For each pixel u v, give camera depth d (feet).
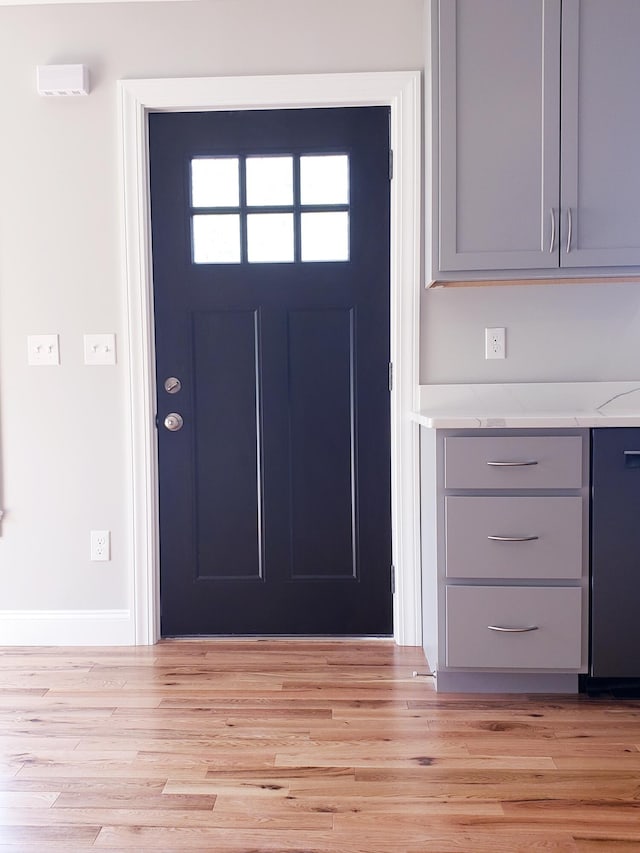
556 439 6.79
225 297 8.65
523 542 6.87
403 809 5.16
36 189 8.47
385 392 8.64
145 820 5.05
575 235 7.45
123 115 8.34
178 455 8.73
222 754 5.95
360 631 8.75
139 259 8.44
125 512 8.64
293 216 8.57
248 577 8.77
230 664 7.97
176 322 8.68
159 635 8.76
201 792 5.39
